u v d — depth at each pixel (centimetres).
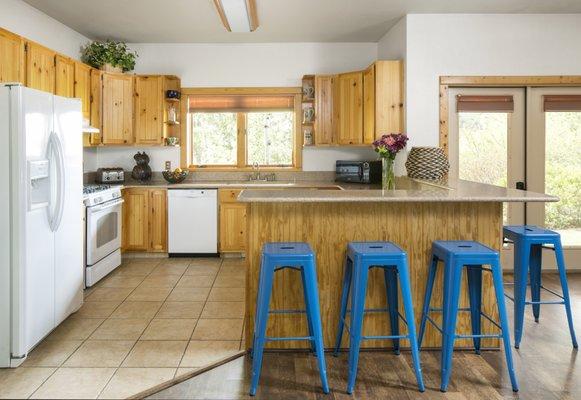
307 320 289
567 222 513
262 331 256
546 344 319
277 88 619
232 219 579
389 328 311
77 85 502
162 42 609
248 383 266
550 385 262
